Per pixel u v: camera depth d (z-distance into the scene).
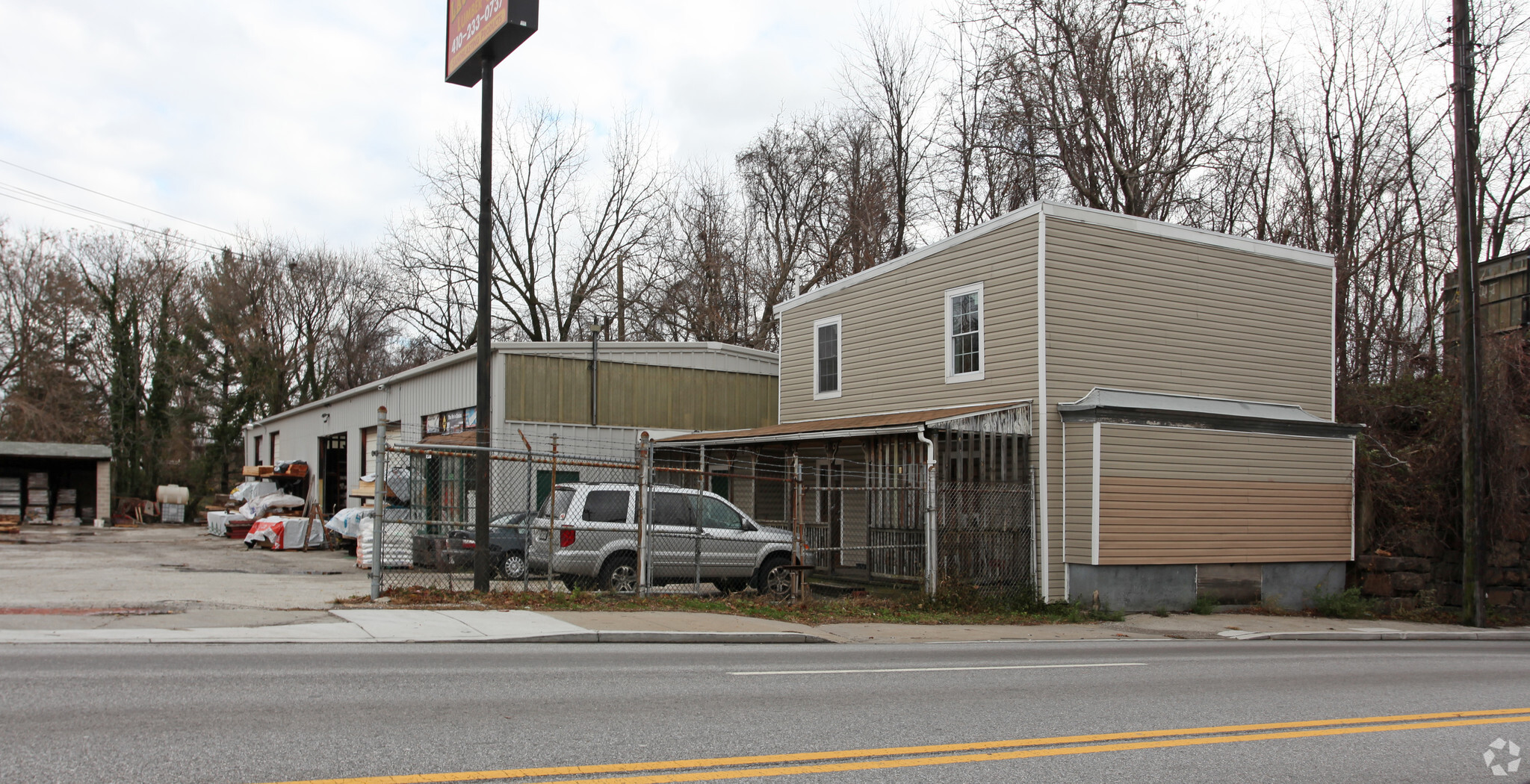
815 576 19.28
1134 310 18.16
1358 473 19.98
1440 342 26.70
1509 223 27.06
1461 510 19.02
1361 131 28.17
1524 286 21.14
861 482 20.42
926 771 5.70
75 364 46.34
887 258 37.47
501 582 15.95
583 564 15.02
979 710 7.68
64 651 8.75
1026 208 17.67
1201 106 29.23
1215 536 17.78
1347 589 19.52
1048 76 29.73
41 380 44.38
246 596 13.43
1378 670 11.20
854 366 22.02
